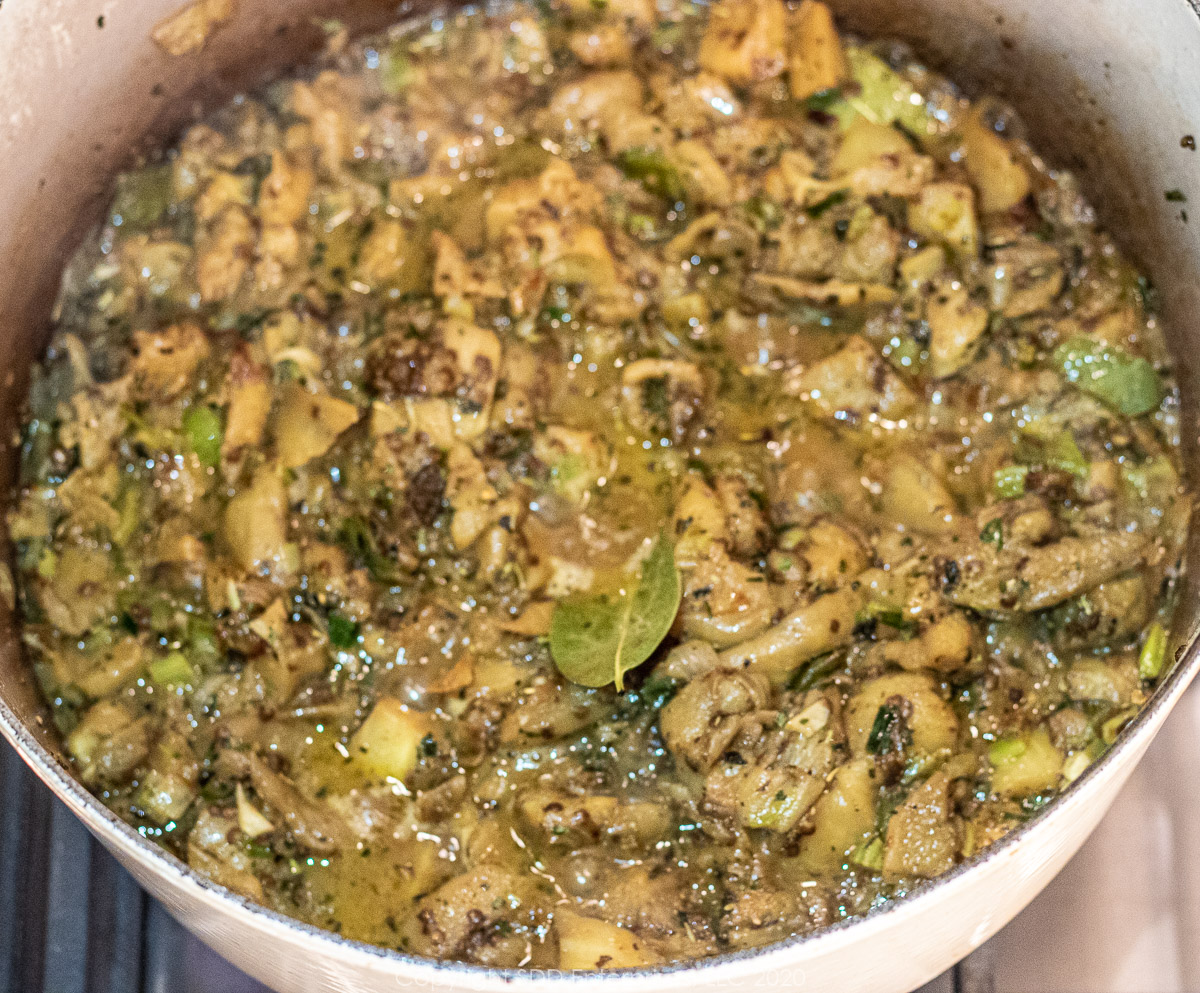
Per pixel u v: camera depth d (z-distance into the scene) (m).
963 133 0.40
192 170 0.40
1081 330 0.37
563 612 0.34
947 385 0.37
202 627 0.35
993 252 0.38
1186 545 0.34
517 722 0.33
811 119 0.40
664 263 0.38
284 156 0.40
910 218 0.38
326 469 0.36
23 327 0.37
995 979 0.33
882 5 0.39
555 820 0.32
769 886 0.32
